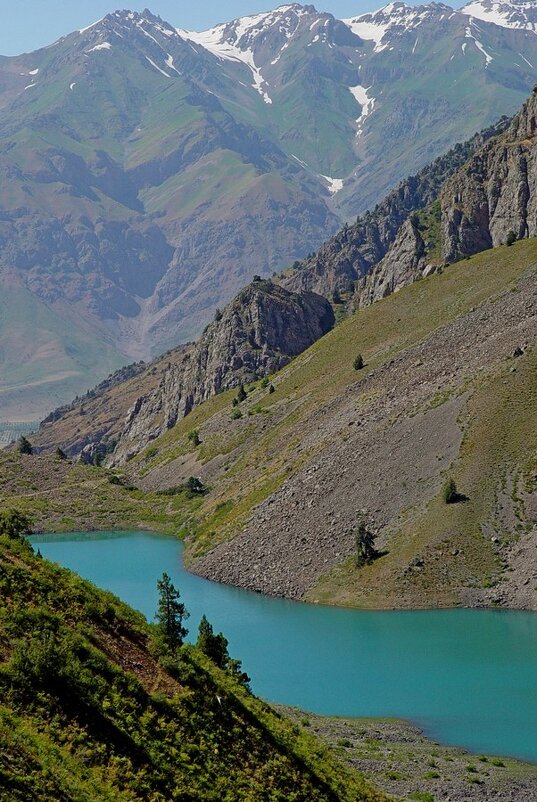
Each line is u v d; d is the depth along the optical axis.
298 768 55.44
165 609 62.31
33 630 49.84
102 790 41.47
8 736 40.81
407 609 117.88
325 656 102.69
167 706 51.69
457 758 73.75
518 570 118.50
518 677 94.62
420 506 135.12
